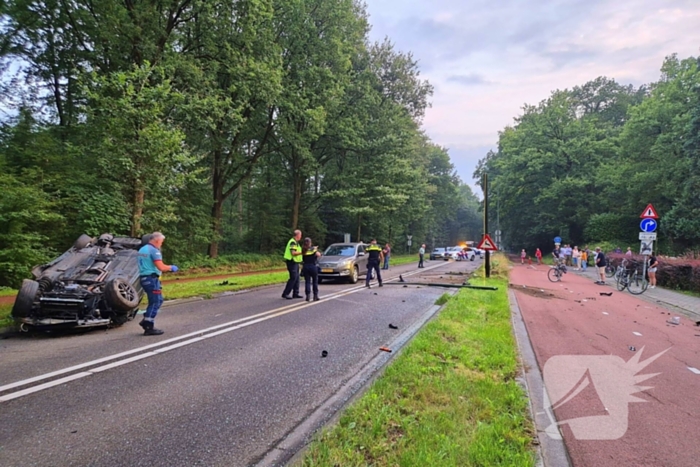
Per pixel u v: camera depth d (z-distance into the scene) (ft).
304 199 115.34
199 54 63.26
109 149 41.24
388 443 10.50
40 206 42.50
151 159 41.06
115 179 47.91
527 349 21.38
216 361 17.99
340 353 19.69
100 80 40.52
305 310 31.12
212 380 15.66
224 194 84.94
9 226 40.81
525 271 88.28
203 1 57.06
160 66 47.60
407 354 18.19
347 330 24.61
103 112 41.34
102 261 25.96
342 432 10.90
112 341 21.13
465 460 9.70
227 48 62.03
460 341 20.93
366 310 31.73
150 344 20.61
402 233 177.47
